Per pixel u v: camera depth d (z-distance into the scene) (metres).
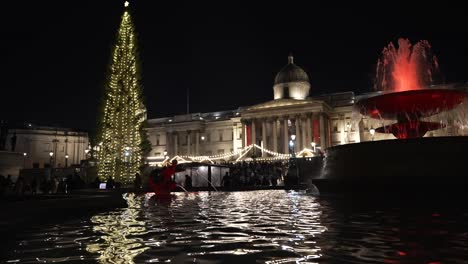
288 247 5.38
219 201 15.53
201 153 89.38
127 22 32.25
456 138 12.31
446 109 17.19
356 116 20.86
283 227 7.33
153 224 8.13
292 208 11.20
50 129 87.31
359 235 6.19
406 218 8.01
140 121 32.16
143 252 5.20
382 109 17.94
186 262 4.58
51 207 9.19
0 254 5.18
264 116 74.62
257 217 9.19
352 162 14.15
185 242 5.92
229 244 5.70
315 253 4.95
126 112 30.80
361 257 4.68
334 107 77.00
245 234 6.61
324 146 68.69
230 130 87.50
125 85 31.06
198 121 88.38
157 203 14.80
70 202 10.05
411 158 12.66
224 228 7.39
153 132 96.75
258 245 5.57
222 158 79.88
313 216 8.92
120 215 10.13
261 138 78.06
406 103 17.03
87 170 39.81
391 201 11.84
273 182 34.12
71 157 87.31
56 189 29.95
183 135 90.56
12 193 25.72
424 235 6.06
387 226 7.02
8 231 7.22
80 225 8.07
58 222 8.60
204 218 9.18
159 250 5.32
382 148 13.33
